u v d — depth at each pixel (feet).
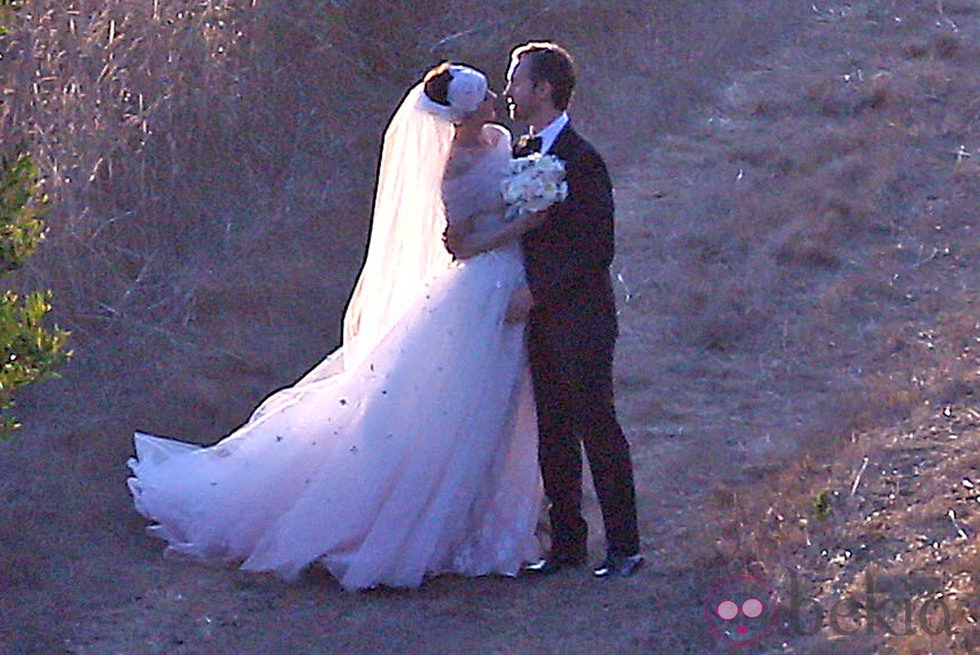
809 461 71.15
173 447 70.95
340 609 61.21
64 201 85.87
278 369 85.87
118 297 87.81
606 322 61.26
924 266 96.37
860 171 110.11
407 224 64.80
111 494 71.87
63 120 90.22
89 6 97.50
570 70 60.13
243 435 67.41
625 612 59.77
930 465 68.28
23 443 75.05
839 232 101.19
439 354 62.39
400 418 62.28
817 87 124.88
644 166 114.11
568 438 62.69
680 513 69.05
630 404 81.35
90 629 60.13
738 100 124.26
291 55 108.88
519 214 61.11
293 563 63.21
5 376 51.83
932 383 78.59
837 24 139.13
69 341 83.30
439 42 120.37
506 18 126.41
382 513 62.28
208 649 58.34
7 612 61.11
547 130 60.34
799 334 88.43
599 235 59.88
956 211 103.14
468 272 62.44
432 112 61.67
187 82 98.73
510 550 63.87
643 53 129.70
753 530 65.26
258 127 103.76
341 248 99.19
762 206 105.19
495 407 62.54
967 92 122.31
